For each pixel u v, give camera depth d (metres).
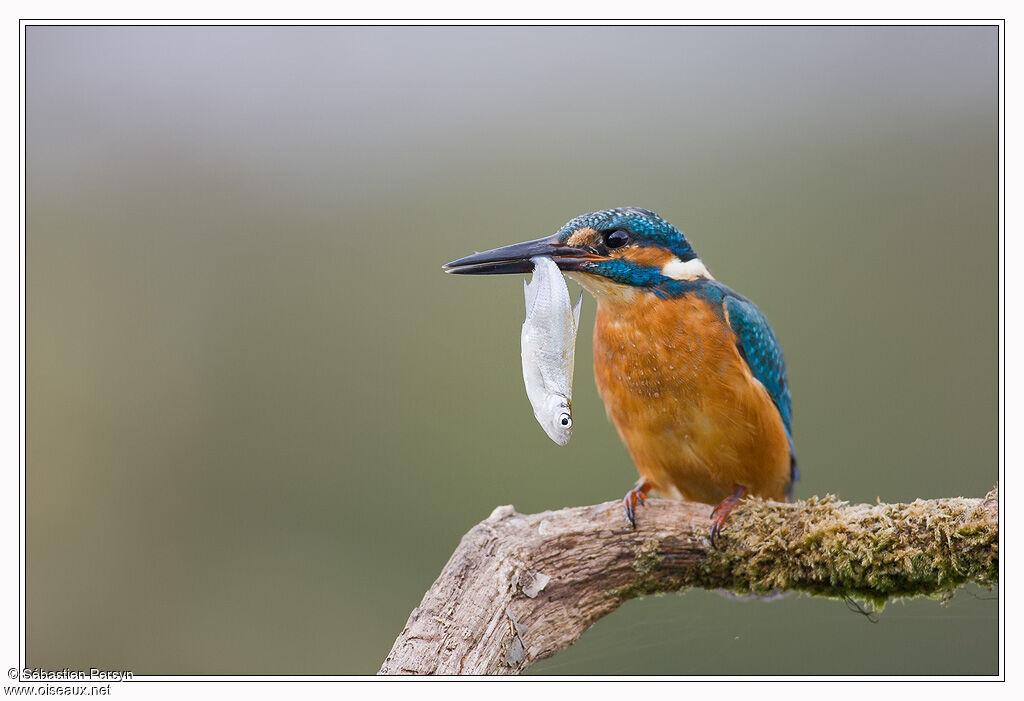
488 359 16.59
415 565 15.73
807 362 15.84
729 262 16.31
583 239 9.78
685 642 9.80
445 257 17.11
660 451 10.09
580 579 8.64
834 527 8.41
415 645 7.93
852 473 15.53
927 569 8.11
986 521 7.95
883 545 8.22
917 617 10.52
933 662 10.58
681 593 9.04
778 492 10.35
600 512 8.92
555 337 8.15
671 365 9.68
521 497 15.73
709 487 10.23
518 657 8.15
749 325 9.98
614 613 10.17
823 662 10.34
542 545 8.55
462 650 7.91
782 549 8.55
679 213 16.67
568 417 8.03
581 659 9.31
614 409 10.20
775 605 10.41
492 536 8.53
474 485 15.85
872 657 10.48
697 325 9.66
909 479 15.40
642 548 8.77
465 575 8.30
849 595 8.59
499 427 16.17
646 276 9.73
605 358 10.05
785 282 16.11
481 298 16.89
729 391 9.64
